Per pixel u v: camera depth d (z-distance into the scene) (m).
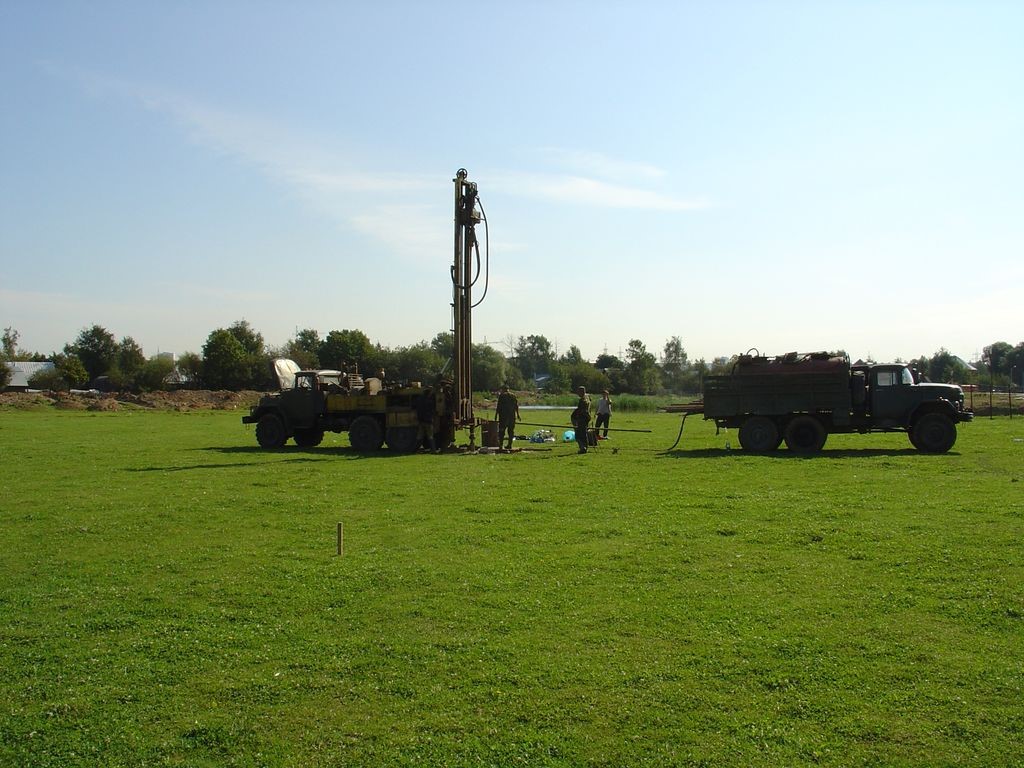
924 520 13.73
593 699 7.15
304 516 15.41
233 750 6.45
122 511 16.09
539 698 7.19
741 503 15.75
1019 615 8.99
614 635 8.64
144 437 35.78
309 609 9.70
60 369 103.81
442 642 8.52
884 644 8.24
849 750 6.25
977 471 20.25
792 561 11.42
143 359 123.06
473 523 14.42
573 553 12.09
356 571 11.29
